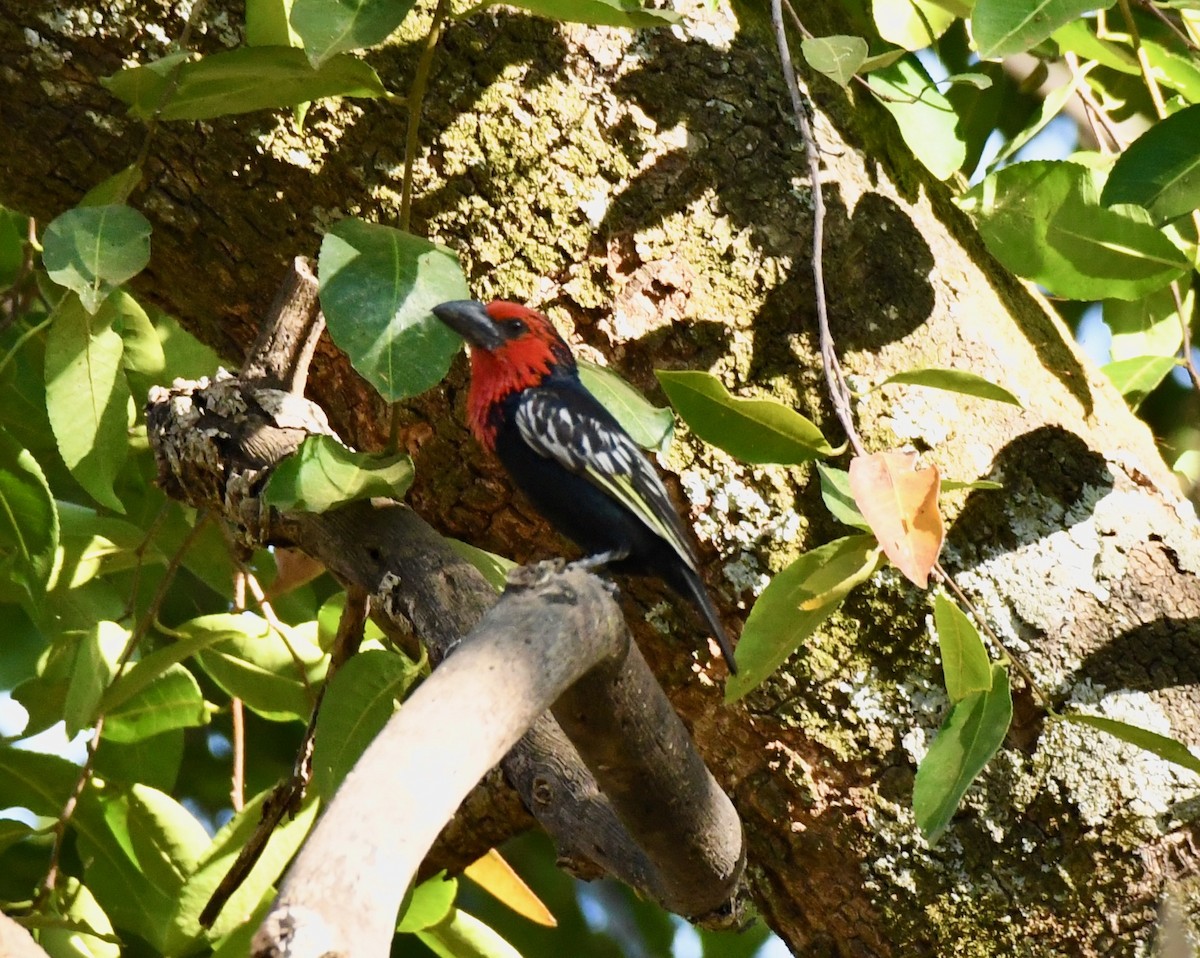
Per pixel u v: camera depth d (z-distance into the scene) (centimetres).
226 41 864
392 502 759
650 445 748
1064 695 826
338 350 891
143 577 1199
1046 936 813
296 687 936
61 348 874
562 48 877
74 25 855
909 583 831
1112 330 1134
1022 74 1367
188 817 923
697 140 879
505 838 948
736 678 711
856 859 833
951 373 733
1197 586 863
